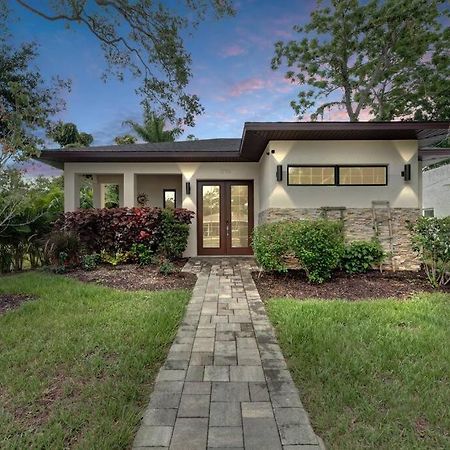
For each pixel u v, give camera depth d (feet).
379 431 6.71
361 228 25.59
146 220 28.58
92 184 39.99
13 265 27.94
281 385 8.59
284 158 25.75
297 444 6.40
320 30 51.42
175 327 12.98
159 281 21.61
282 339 11.57
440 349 10.53
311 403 7.77
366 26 48.60
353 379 8.74
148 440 6.50
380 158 25.71
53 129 19.72
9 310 15.21
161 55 22.27
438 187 47.37
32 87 30.66
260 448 6.29
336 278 21.99
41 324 12.98
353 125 22.72
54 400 7.89
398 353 10.20
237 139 44.19
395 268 24.86
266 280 21.77
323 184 25.96
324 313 14.23
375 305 15.57
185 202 33.96
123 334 11.89
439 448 6.29
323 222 21.50
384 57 49.44
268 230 21.89
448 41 45.39
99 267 26.27
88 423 6.99
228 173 34.01
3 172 17.88
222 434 6.67
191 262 30.07
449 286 20.01
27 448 6.26
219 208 34.55
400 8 44.19
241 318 14.19
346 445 6.33
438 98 50.16
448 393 8.04
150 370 9.43
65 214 28.99
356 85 54.24
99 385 8.45
